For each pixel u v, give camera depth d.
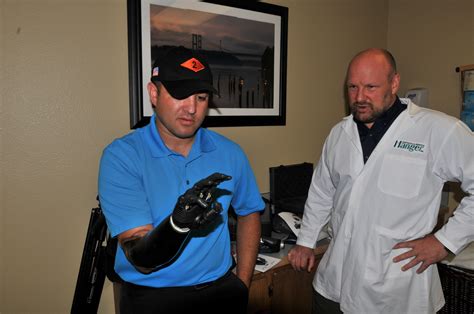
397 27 2.80
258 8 2.12
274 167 2.29
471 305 1.88
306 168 2.41
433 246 1.35
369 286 1.40
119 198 1.00
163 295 1.06
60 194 1.65
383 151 1.44
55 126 1.62
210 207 0.76
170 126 1.04
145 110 1.79
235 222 1.87
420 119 1.42
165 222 0.79
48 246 1.65
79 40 1.63
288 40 2.30
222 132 2.08
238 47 2.06
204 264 1.10
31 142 1.58
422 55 2.67
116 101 1.74
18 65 1.52
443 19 2.54
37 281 1.64
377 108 1.42
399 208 1.37
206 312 1.11
